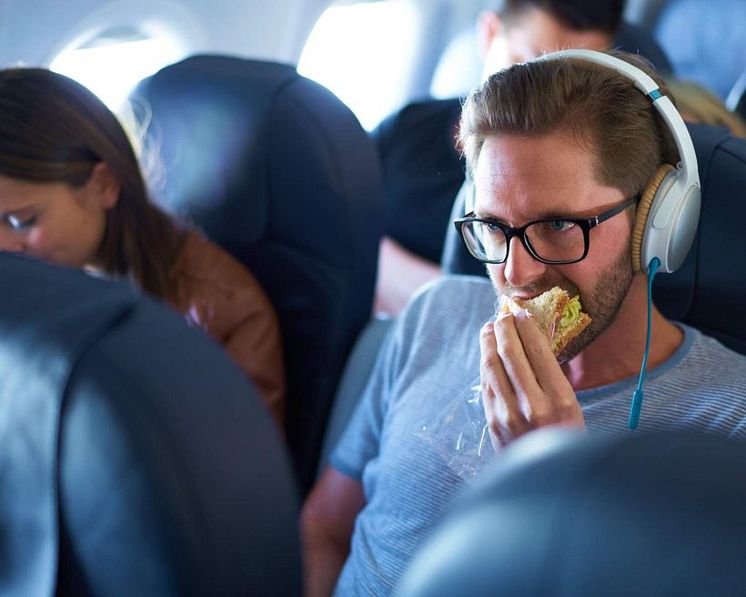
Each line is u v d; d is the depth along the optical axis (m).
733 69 4.16
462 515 0.43
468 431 1.22
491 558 0.41
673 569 0.39
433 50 3.56
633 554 0.40
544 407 0.98
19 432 0.60
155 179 1.85
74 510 0.60
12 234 1.55
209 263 1.73
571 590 0.40
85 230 1.59
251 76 1.71
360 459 1.42
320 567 1.42
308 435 1.81
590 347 1.17
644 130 1.05
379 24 3.40
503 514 0.42
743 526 0.39
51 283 0.64
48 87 1.52
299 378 1.81
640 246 1.08
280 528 0.63
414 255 2.65
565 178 1.04
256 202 1.74
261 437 0.62
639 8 4.38
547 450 0.44
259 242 1.79
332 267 1.73
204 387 0.61
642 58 1.12
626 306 1.14
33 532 0.62
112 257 1.66
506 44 2.26
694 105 1.82
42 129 1.50
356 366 1.74
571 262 1.07
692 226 1.08
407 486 1.24
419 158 2.57
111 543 0.60
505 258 1.09
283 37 2.98
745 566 0.39
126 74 2.52
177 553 0.59
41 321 0.61
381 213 1.74
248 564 0.61
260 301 1.73
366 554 1.27
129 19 2.44
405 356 1.38
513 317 1.01
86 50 2.41
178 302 1.71
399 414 1.31
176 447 0.58
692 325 1.34
